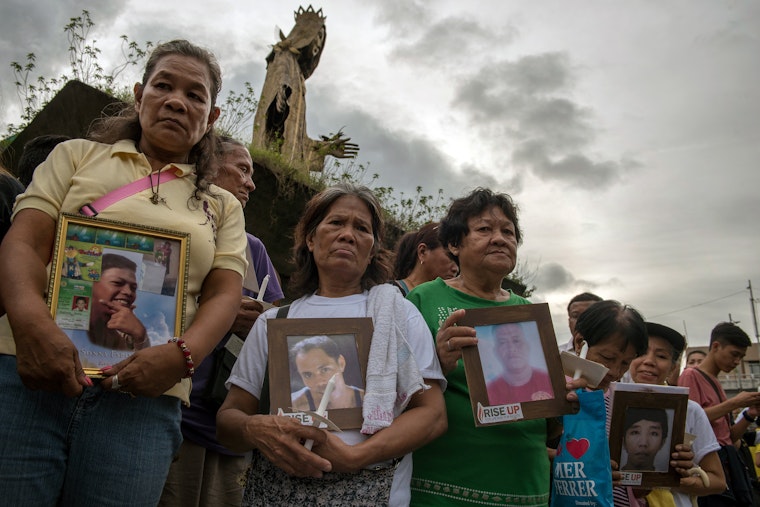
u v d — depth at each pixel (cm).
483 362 255
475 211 304
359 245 266
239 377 250
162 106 236
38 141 338
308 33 1103
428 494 254
